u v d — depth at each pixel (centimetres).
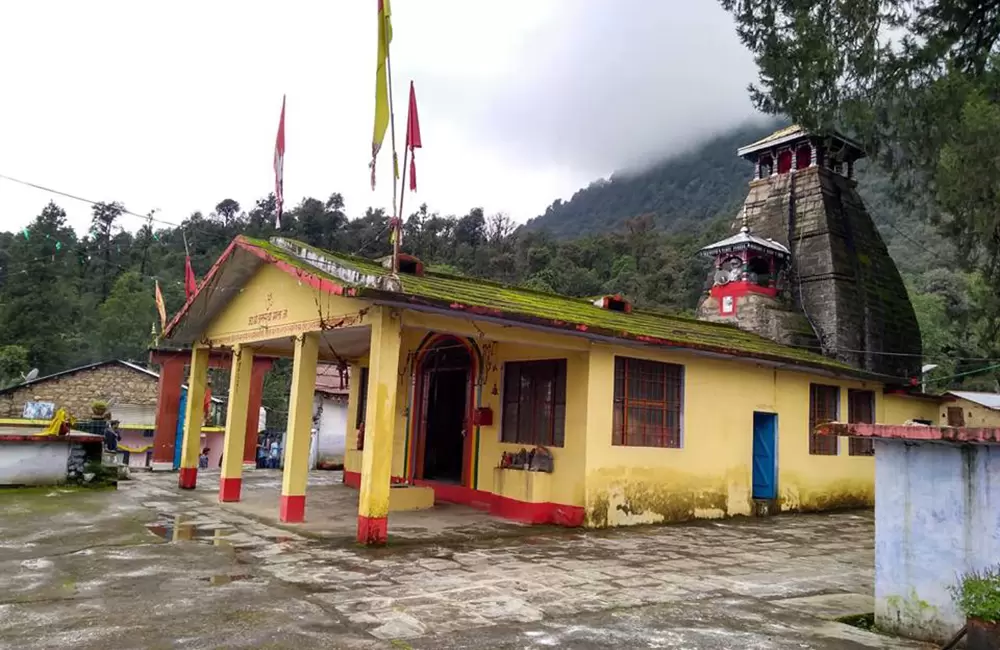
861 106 923
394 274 868
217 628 502
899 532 563
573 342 1083
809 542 1056
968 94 805
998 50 897
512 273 5753
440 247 6200
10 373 3653
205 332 1398
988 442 500
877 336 1883
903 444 570
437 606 587
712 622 573
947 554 530
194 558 742
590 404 1095
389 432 877
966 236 862
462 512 1169
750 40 1022
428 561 775
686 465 1234
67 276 5166
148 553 759
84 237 5922
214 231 6512
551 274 5156
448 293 996
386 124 892
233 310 1299
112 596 579
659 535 1053
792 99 973
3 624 495
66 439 1304
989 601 460
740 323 1830
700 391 1280
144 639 472
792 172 2027
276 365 3938
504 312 923
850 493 1570
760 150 2098
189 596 587
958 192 780
